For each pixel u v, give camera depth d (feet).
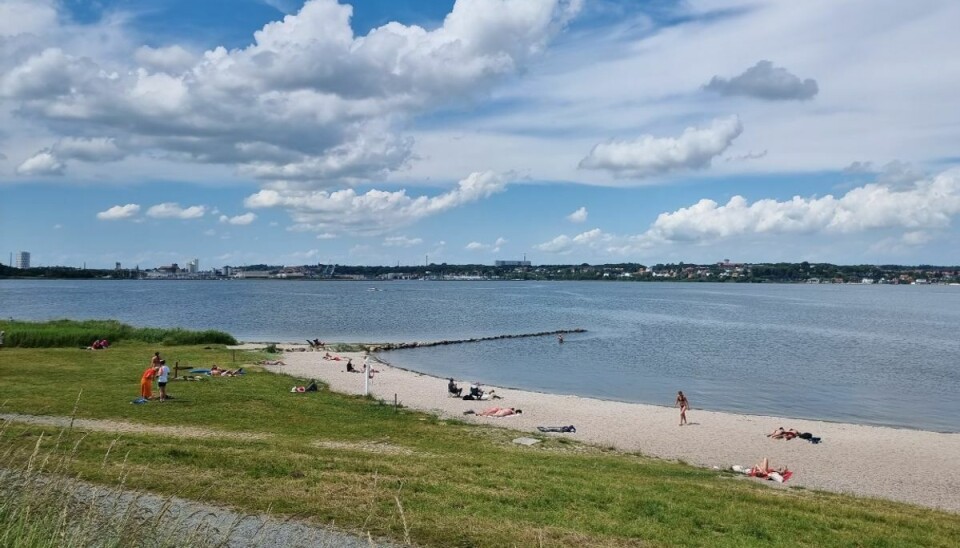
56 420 75.20
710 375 178.29
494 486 51.78
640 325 347.36
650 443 95.20
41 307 446.60
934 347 252.42
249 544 30.14
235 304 509.76
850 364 202.49
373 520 39.60
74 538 22.59
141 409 88.17
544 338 277.03
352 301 576.20
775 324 359.46
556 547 37.76
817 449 95.09
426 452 71.31
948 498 73.97
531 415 112.98
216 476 47.62
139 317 367.45
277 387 119.96
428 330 307.58
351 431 83.71
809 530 46.78
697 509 49.47
